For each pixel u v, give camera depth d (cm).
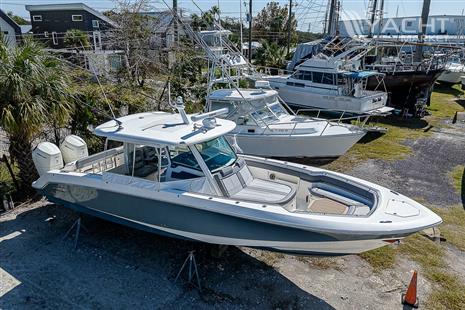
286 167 613
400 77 1536
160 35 1462
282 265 553
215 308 462
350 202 527
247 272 534
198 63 1455
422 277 529
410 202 493
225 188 529
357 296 488
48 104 672
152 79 1360
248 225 470
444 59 1778
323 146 955
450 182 880
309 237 459
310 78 1484
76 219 661
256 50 2748
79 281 504
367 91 1467
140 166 556
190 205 483
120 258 558
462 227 669
